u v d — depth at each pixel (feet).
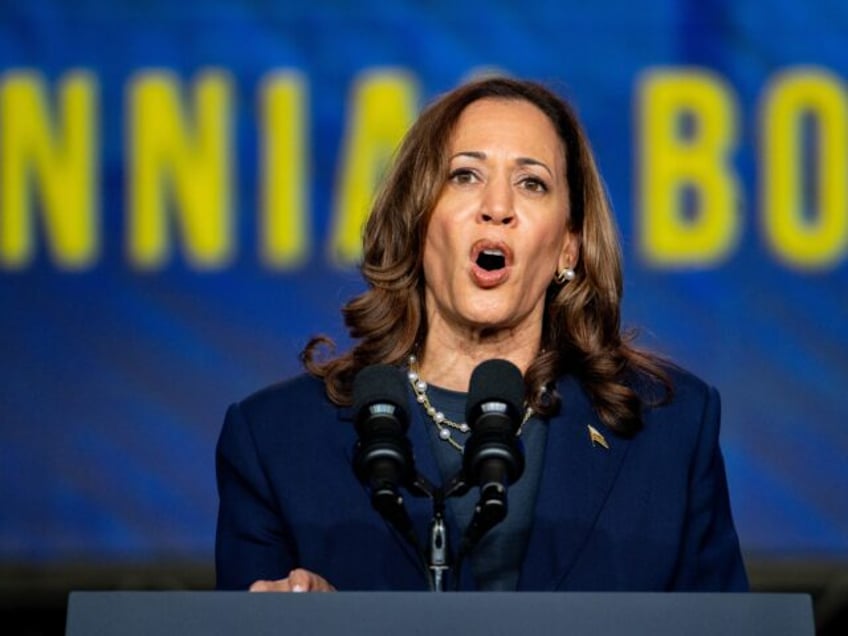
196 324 38.47
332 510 22.47
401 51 38.73
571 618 16.71
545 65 38.63
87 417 38.37
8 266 38.63
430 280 23.04
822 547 38.09
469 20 38.73
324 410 23.27
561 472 22.45
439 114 23.13
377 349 23.32
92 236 38.63
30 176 38.73
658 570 21.99
